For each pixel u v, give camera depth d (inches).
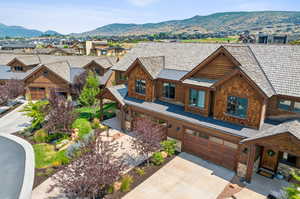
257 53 732.0
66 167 492.1
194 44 939.3
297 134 506.9
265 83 624.7
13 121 1104.8
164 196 545.0
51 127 860.0
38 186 589.0
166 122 806.5
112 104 1392.7
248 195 546.3
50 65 1456.7
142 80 893.2
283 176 617.6
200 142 722.8
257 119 601.3
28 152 782.5
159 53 1006.4
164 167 674.8
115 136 908.0
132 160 716.7
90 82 1245.1
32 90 1476.4
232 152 646.5
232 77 627.8
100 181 462.6
